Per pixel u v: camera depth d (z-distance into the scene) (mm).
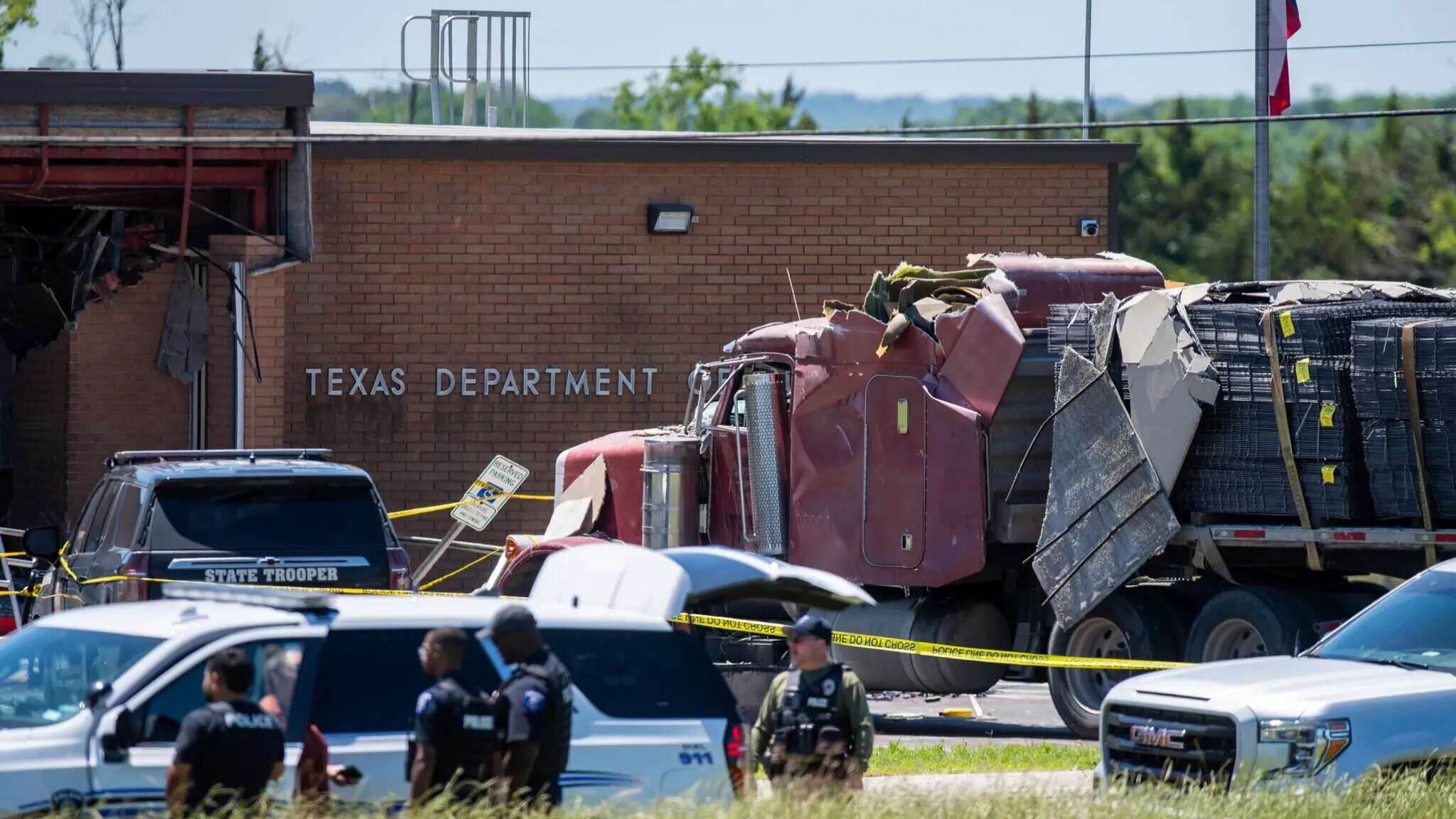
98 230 73188
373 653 29781
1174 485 50625
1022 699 68312
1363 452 48000
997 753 49438
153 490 45000
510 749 27750
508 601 31656
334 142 70812
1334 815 32125
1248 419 49719
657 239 86875
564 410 86562
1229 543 50125
